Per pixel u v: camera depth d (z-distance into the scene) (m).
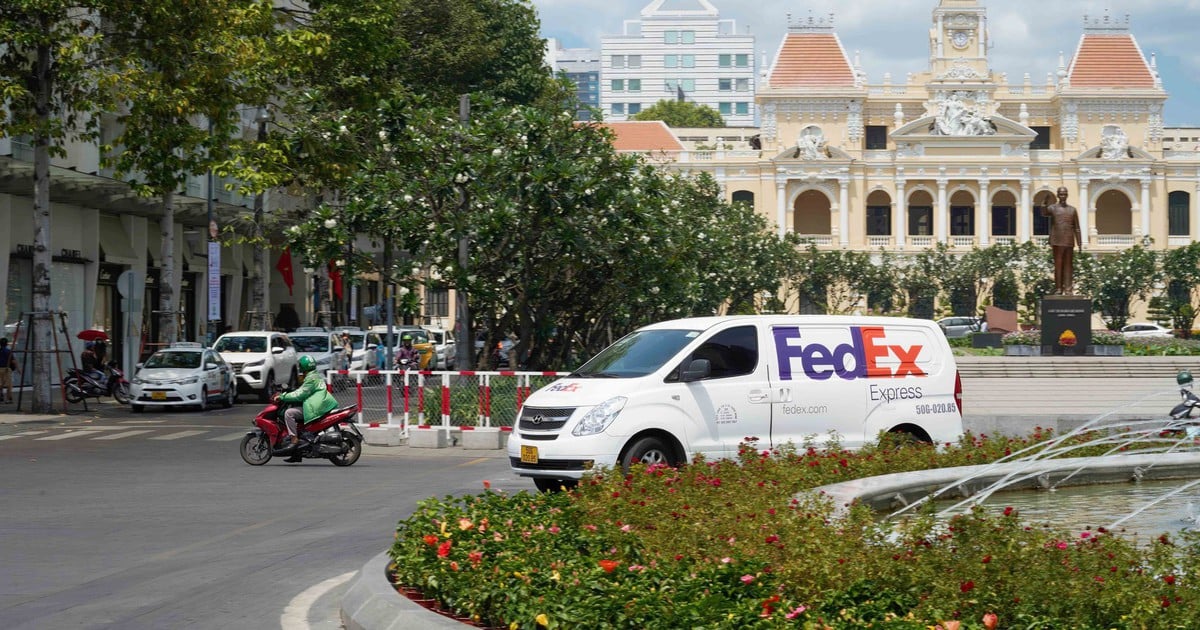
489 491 11.05
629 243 28.33
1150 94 97.19
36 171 30.22
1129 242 95.69
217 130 31.73
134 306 33.09
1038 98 100.19
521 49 59.78
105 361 40.12
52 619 8.66
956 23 98.25
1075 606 6.78
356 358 44.19
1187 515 12.55
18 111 29.77
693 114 147.12
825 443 15.38
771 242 69.56
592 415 14.31
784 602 6.71
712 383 14.92
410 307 26.52
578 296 30.38
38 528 12.98
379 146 27.86
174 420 29.50
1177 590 6.94
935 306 92.12
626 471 14.32
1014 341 51.72
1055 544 7.85
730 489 11.23
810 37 99.12
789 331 15.59
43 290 30.33
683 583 7.23
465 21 52.28
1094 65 98.19
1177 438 18.06
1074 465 14.76
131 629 8.34
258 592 9.60
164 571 10.54
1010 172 95.94
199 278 50.16
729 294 56.19
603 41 198.25
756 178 97.31
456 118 29.02
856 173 97.19
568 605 6.82
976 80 98.06
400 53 40.41
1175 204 97.38
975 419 24.41
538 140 26.91
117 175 30.89
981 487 13.99
